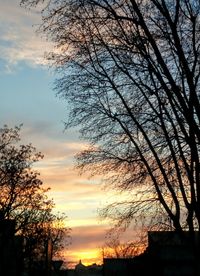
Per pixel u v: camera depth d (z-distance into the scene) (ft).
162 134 72.79
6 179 164.55
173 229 75.97
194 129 61.77
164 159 73.41
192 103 61.05
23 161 165.99
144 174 76.48
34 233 193.98
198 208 65.72
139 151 75.46
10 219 177.06
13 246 191.83
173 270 117.08
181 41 66.80
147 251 116.88
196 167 64.64
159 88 68.03
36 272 211.61
